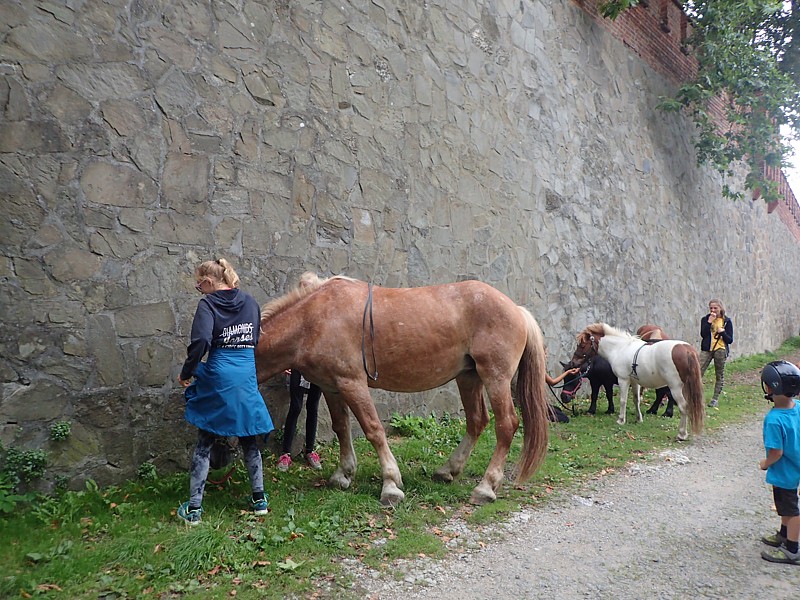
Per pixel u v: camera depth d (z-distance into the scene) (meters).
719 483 5.75
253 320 4.38
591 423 8.45
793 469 3.97
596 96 11.71
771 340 22.86
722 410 9.81
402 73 7.58
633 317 12.59
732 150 15.30
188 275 5.30
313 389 5.67
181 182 5.29
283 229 6.12
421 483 5.17
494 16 9.21
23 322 4.34
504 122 9.28
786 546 3.98
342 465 5.09
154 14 5.16
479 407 5.40
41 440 4.35
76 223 4.63
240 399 4.12
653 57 13.82
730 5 13.61
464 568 3.76
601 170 11.73
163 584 3.27
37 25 4.49
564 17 10.87
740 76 13.91
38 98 4.48
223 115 5.63
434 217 7.95
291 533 3.95
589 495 5.29
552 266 10.20
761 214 21.41
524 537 4.29
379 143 7.21
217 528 3.92
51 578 3.22
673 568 3.85
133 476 4.80
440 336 4.89
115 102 4.88
